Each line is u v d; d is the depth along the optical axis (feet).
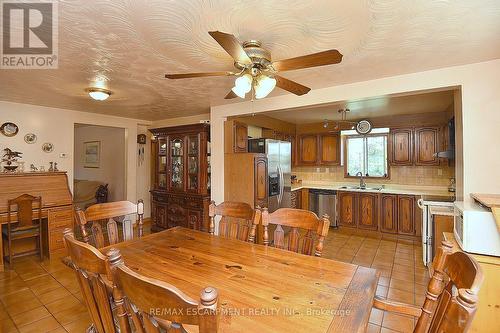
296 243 6.35
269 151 14.25
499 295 5.71
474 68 7.72
